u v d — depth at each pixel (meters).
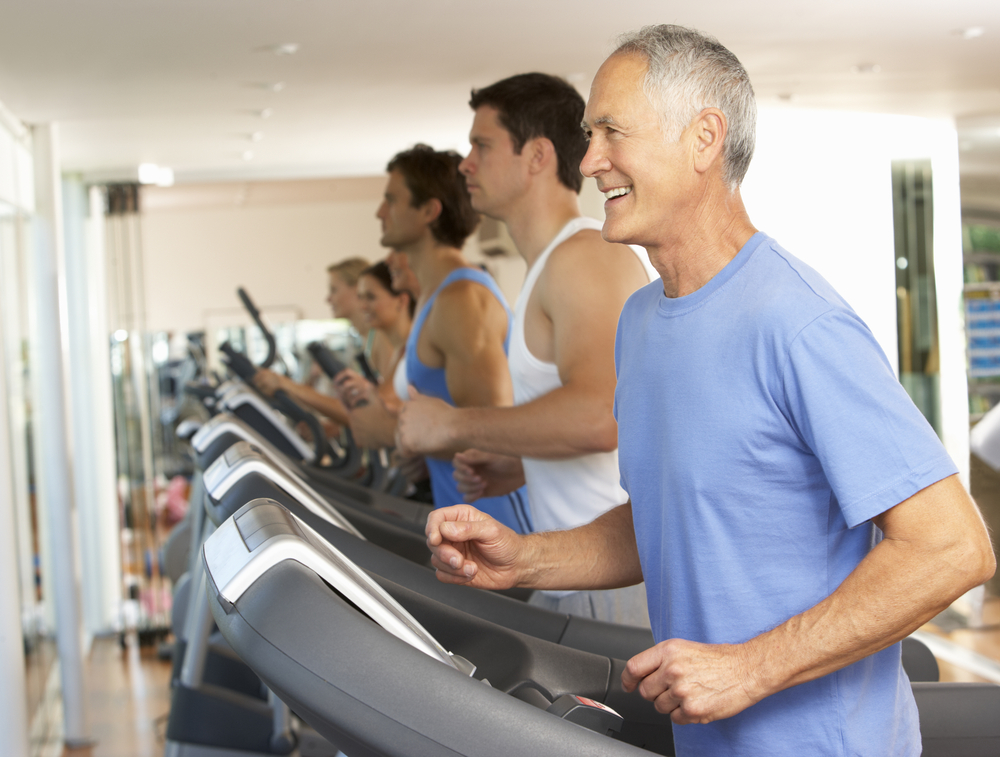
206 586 1.02
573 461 1.79
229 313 8.87
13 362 3.28
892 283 4.69
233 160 5.16
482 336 2.42
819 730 0.99
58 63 3.08
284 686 0.87
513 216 1.92
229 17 2.74
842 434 0.92
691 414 1.01
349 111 4.12
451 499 2.57
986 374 4.30
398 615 0.99
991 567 0.91
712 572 1.01
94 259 5.45
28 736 2.89
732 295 1.00
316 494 1.55
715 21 2.92
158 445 6.12
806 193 4.65
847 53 3.29
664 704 0.96
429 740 0.85
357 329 5.20
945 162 4.52
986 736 1.46
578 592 1.84
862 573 0.92
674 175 1.04
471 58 3.32
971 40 3.13
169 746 2.68
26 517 3.40
